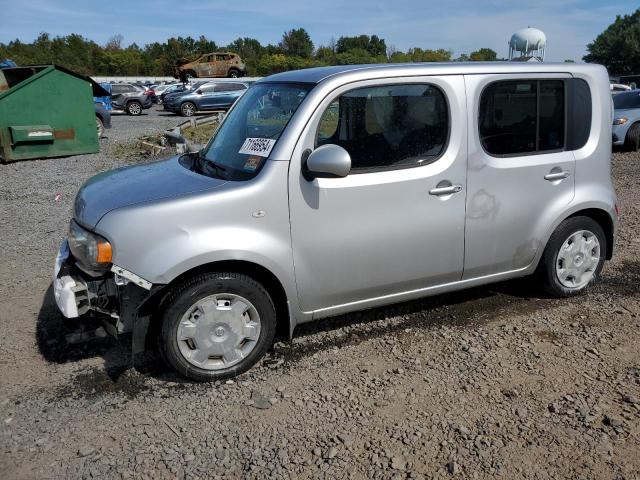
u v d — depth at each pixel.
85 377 3.66
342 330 4.25
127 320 3.44
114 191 3.66
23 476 2.77
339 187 3.61
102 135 18.67
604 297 4.75
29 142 13.49
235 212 3.39
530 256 4.43
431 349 3.95
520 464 2.79
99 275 3.36
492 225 4.16
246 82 30.17
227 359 3.58
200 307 3.44
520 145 4.20
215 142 4.24
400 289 4.01
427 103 3.84
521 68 4.12
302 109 3.54
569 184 4.43
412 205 3.82
